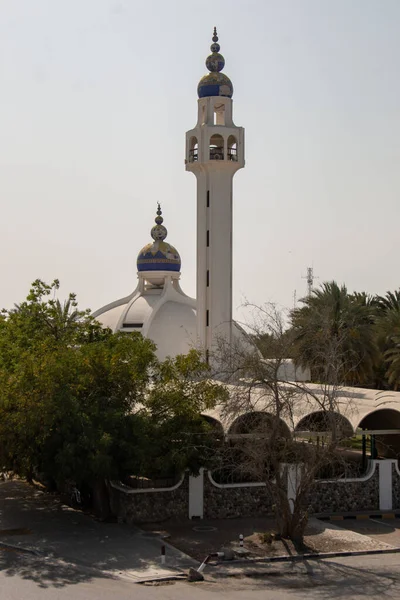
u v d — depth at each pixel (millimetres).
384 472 38781
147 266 81250
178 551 29953
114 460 32688
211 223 68312
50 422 31984
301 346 45969
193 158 69312
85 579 26297
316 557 29750
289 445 33094
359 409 40125
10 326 43906
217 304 68000
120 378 34656
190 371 35938
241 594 24969
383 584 26406
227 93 69625
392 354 67438
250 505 36594
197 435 34406
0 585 25484
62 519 35469
